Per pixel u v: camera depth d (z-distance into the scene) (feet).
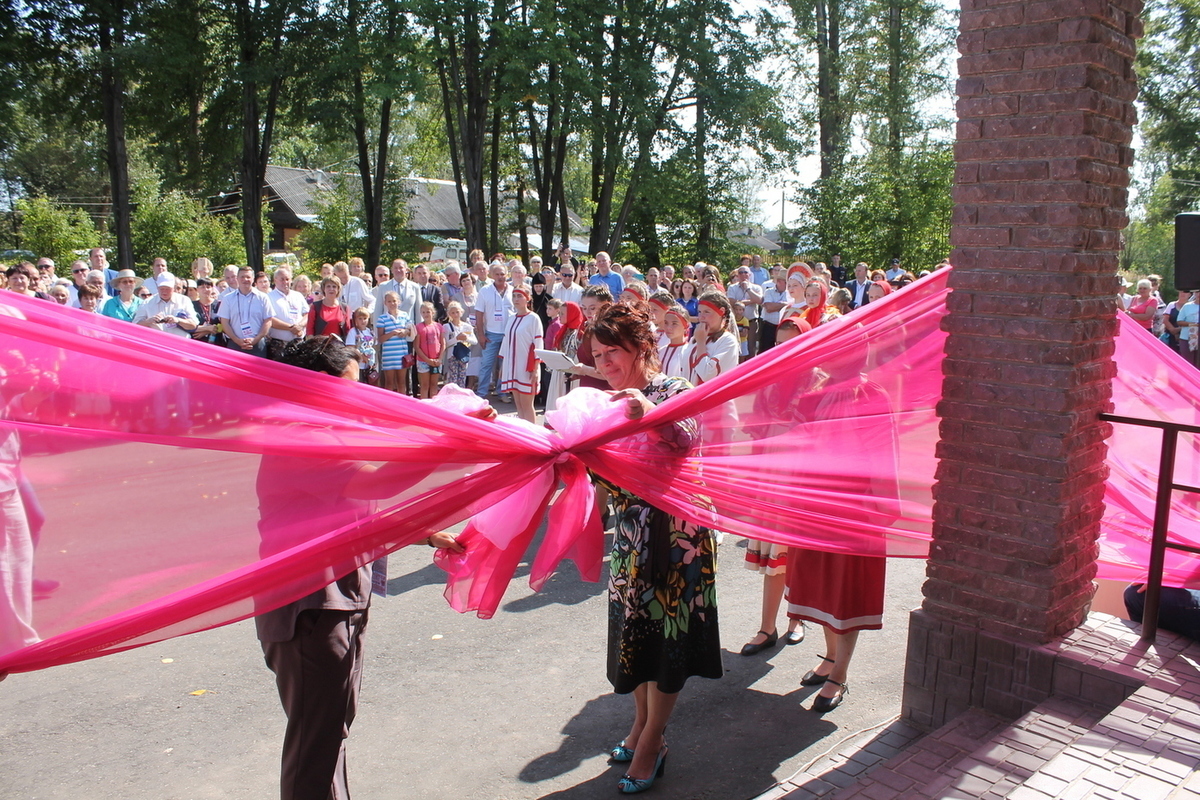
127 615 7.64
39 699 13.25
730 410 11.30
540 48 82.43
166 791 11.00
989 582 11.24
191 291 36.63
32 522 7.36
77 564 7.52
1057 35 10.20
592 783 11.25
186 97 88.02
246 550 8.05
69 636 7.49
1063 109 10.23
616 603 10.81
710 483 10.86
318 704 8.68
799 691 13.73
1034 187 10.50
